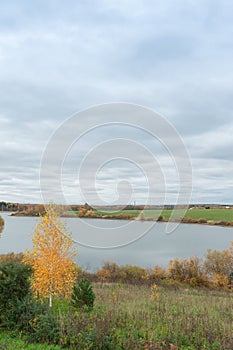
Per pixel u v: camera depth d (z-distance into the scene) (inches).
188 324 356.8
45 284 485.7
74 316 365.4
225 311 465.1
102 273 951.0
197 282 1096.2
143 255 1086.4
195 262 1112.8
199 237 1304.1
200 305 500.1
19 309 344.8
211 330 343.9
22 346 302.5
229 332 338.6
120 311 412.5
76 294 437.1
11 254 967.6
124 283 874.8
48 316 336.8
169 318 384.2
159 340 314.8
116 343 301.9
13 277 359.3
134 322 357.4
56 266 484.7
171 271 1106.1
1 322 346.9
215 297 655.8
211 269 1160.8
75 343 307.0
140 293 630.5
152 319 384.2
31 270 384.5
